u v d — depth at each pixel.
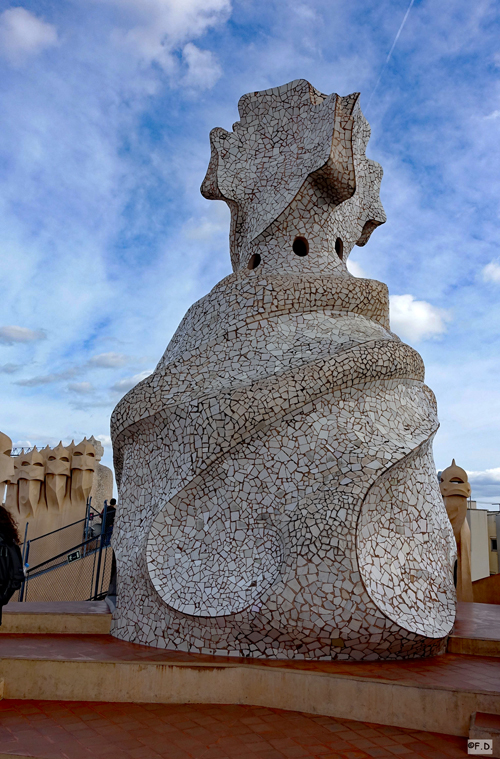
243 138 11.00
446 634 6.80
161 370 8.48
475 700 5.29
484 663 6.55
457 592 12.85
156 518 7.52
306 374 7.48
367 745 5.00
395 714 5.48
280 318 8.74
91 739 5.03
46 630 8.32
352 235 11.00
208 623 6.73
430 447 8.63
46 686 6.14
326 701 5.73
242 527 7.16
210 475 7.44
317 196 10.17
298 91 10.68
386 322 9.70
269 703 5.93
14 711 5.74
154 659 6.38
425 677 5.80
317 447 7.28
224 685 6.05
